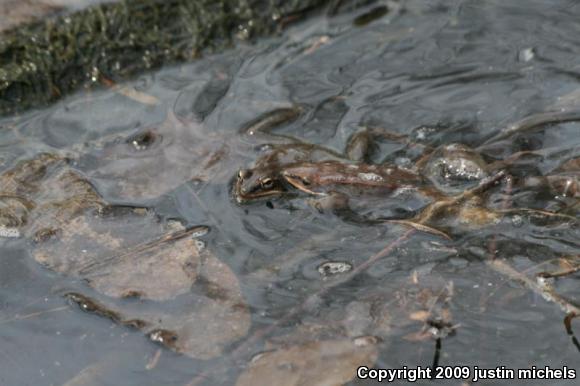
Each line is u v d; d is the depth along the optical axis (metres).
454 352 3.57
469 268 3.95
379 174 4.42
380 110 5.08
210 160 4.76
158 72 5.61
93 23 5.66
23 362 3.68
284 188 4.49
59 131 5.11
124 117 5.18
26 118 5.27
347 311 3.79
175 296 3.94
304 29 5.92
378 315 3.76
